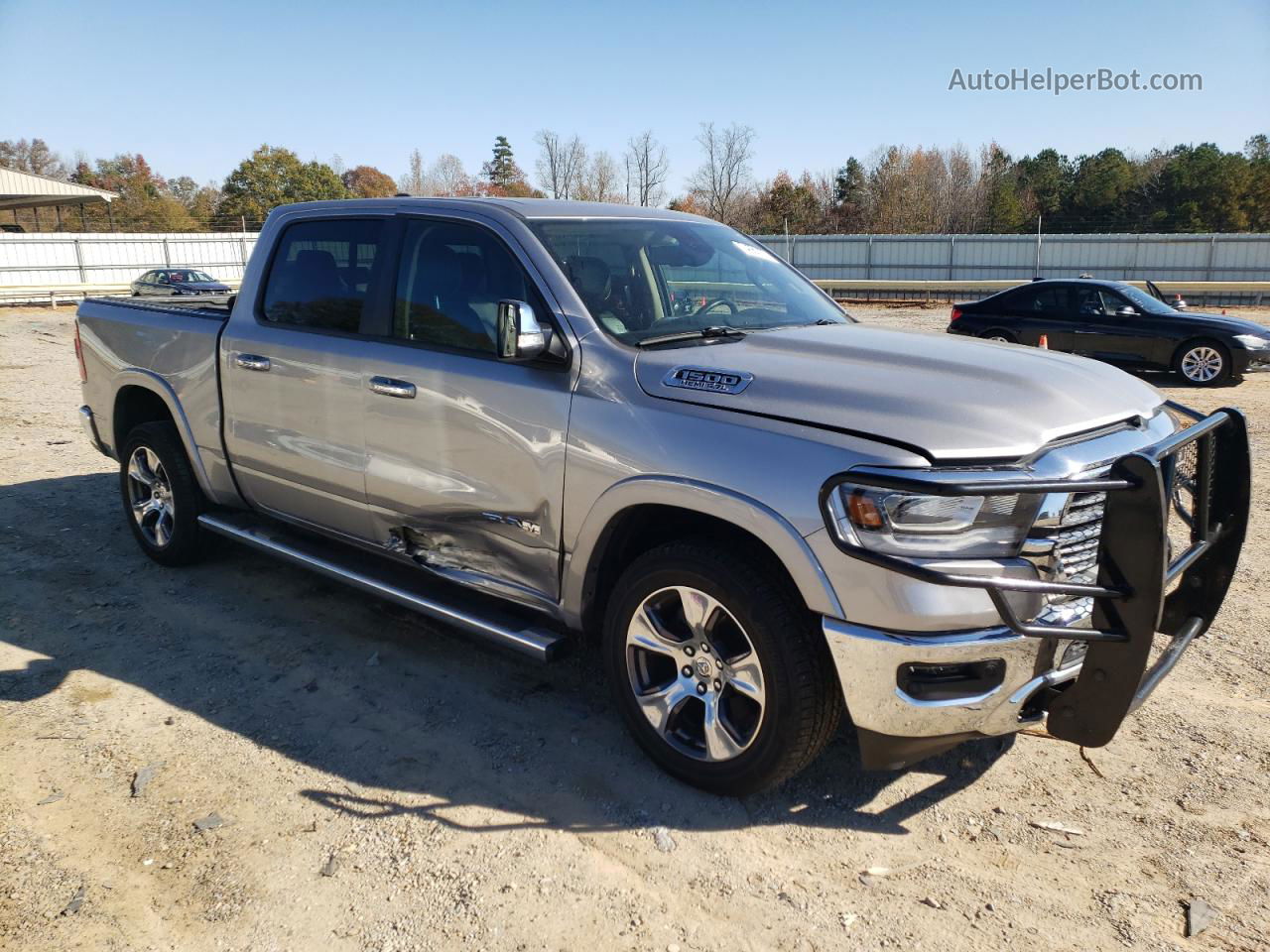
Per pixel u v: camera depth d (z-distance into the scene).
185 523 5.17
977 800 3.22
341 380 4.05
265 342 4.41
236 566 5.43
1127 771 3.39
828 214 66.94
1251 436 9.47
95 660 4.23
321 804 3.17
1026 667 2.78
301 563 4.43
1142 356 13.62
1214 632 4.57
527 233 3.64
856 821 3.11
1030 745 3.58
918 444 2.67
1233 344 12.98
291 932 2.59
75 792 3.23
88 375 5.64
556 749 3.53
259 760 3.44
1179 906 2.70
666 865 2.88
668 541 3.44
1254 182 62.34
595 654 4.35
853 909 2.69
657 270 3.89
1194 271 32.28
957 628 2.68
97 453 8.44
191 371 4.85
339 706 3.85
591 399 3.29
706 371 3.15
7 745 3.53
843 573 2.72
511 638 3.52
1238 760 3.44
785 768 3.00
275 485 4.54
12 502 6.73
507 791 3.25
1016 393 2.93
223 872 2.83
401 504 3.92
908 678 2.72
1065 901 2.72
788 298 4.25
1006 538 2.70
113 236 36.97
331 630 4.59
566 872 2.84
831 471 2.74
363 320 4.07
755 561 3.01
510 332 3.24
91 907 2.68
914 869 2.87
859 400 2.87
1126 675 2.68
